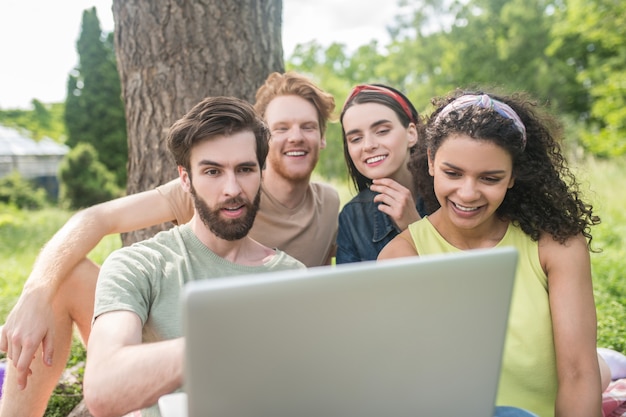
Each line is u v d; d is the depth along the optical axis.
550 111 1.88
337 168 12.52
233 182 1.61
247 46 2.85
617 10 12.56
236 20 2.81
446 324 1.01
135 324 1.41
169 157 2.80
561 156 1.87
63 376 2.70
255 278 0.86
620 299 3.47
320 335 0.92
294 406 0.95
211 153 1.61
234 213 1.64
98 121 19.70
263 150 1.70
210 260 1.68
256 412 0.93
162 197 2.18
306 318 0.90
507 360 1.62
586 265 1.67
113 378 1.21
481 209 1.63
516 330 1.63
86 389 1.25
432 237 1.81
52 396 2.52
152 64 2.78
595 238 5.28
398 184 2.17
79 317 1.98
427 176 2.00
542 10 19.56
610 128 12.30
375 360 0.98
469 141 1.55
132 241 2.90
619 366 2.24
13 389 1.88
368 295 0.93
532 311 1.63
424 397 1.05
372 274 0.93
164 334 1.55
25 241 8.71
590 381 1.54
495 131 1.54
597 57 16.11
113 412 1.22
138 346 1.25
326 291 0.90
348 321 0.93
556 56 19.09
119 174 19.78
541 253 1.69
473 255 0.99
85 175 16.61
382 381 1.00
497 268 1.01
